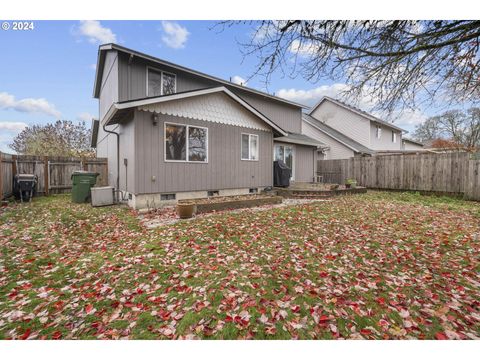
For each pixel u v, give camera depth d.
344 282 3.03
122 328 2.24
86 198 8.77
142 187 7.20
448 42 2.92
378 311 2.47
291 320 2.33
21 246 4.29
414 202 8.95
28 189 8.71
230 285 2.92
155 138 7.43
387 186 12.98
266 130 10.75
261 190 10.59
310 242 4.38
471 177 9.43
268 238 4.56
